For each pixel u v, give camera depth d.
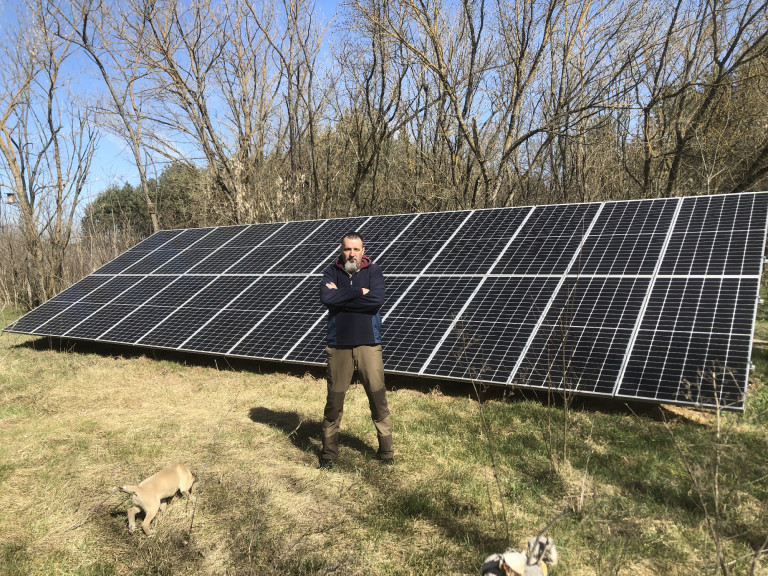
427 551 4.07
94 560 4.07
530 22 17.41
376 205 22.48
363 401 7.59
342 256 5.54
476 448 5.87
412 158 22.52
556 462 5.42
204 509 4.78
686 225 8.45
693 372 6.21
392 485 5.11
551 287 8.20
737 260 7.43
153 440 6.41
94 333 11.00
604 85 17.77
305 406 7.50
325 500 4.90
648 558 3.88
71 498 5.03
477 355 7.50
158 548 4.16
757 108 16.95
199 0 21.39
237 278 11.41
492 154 20.80
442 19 19.89
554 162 20.56
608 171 20.45
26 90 17.98
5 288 19.03
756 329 10.74
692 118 15.98
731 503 4.39
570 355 7.00
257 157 23.25
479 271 9.09
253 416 7.19
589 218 9.48
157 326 10.59
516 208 10.53
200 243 13.68
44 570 3.96
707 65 18.14
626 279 7.84
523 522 4.38
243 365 9.62
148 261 13.52
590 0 18.36
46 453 6.04
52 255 18.78
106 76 19.42
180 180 30.62
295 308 9.80
